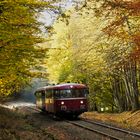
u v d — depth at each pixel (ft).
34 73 61.77
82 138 58.29
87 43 114.11
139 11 47.50
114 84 128.36
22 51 47.88
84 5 46.06
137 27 55.06
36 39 49.55
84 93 101.91
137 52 50.93
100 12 48.47
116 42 77.87
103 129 72.08
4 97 102.42
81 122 89.40
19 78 62.39
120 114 104.99
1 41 43.96
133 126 78.28
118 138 55.72
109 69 104.32
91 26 104.47
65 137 57.93
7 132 50.37
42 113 124.98
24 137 49.73
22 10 41.11
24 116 93.56
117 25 50.44
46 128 70.33
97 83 138.51
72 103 100.17
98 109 155.63
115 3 46.65
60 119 99.66
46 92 113.39
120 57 74.08
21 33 45.62
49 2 42.06
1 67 49.90
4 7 40.19
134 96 104.78
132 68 98.43
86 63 118.93
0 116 69.41
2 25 42.29
